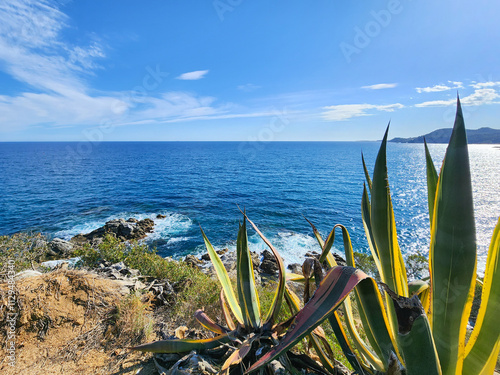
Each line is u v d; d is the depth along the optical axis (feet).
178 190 138.51
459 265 3.97
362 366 6.28
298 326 4.67
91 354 9.61
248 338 7.25
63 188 135.23
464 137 3.73
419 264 25.80
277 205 107.55
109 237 31.63
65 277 12.75
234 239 67.92
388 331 5.12
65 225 77.77
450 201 3.89
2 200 106.52
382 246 5.33
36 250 45.42
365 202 6.72
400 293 5.31
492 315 4.07
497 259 3.96
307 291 6.08
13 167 219.41
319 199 119.96
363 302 5.21
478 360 4.25
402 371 4.03
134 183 157.79
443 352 4.42
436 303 4.36
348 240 6.68
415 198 118.93
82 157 351.05
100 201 109.91
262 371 6.45
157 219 86.07
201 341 8.04
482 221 72.64
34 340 10.11
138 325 10.80
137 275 19.34
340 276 4.64
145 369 8.66
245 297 7.95
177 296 14.40
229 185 156.66
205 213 94.32
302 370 7.21
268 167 255.09
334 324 6.44
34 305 11.00
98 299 12.07
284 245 63.67
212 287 14.94
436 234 4.18
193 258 53.93
